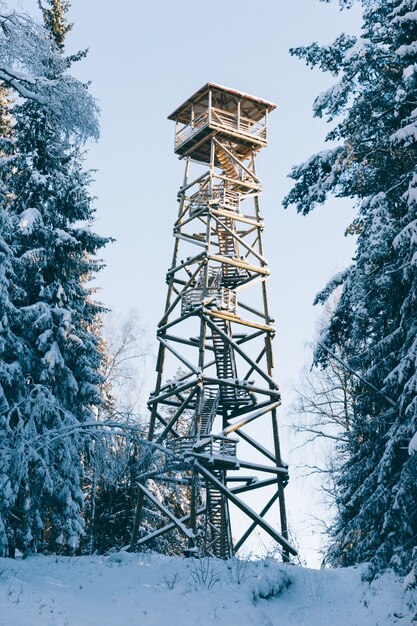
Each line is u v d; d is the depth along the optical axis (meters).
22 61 18.06
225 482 29.14
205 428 28.89
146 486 29.47
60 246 26.17
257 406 29.98
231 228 32.78
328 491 28.19
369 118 20.09
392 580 20.39
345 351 21.08
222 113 34.16
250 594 20.28
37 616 14.75
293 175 20.98
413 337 17.78
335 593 21.67
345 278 20.27
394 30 19.69
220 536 28.09
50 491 22.47
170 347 29.70
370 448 19.75
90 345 26.52
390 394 18.97
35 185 26.47
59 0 30.03
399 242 16.94
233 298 30.33
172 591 19.19
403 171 20.27
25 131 27.38
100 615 16.44
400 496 16.45
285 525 27.91
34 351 25.31
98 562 22.55
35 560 22.05
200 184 33.75
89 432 18.31
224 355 30.41
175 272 31.95
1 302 22.19
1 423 20.84
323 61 20.75
